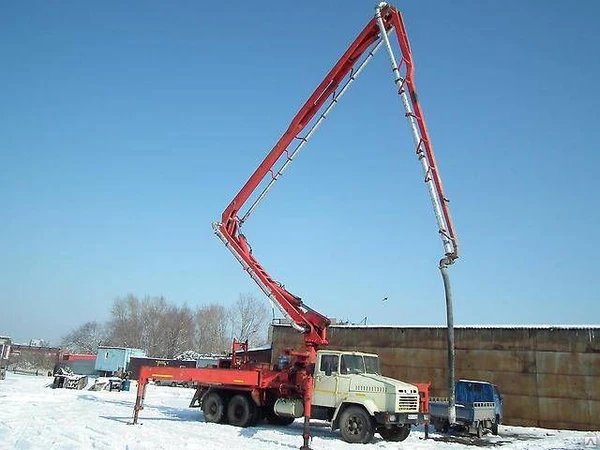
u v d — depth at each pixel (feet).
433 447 48.96
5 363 209.05
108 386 122.93
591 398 77.56
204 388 62.34
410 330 93.86
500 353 85.30
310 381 43.32
